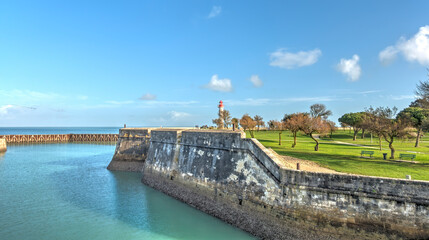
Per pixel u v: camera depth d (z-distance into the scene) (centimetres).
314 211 1541
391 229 1342
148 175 3341
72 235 1831
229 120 6359
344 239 1436
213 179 2298
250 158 2008
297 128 4288
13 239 1773
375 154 3369
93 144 9612
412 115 5241
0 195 2766
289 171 1666
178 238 1766
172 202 2523
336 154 3347
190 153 2714
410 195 1323
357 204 1431
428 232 1267
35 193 2834
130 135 4353
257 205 1848
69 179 3503
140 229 1917
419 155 3253
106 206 2406
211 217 2133
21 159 5519
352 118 7025
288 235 1605
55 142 10519
